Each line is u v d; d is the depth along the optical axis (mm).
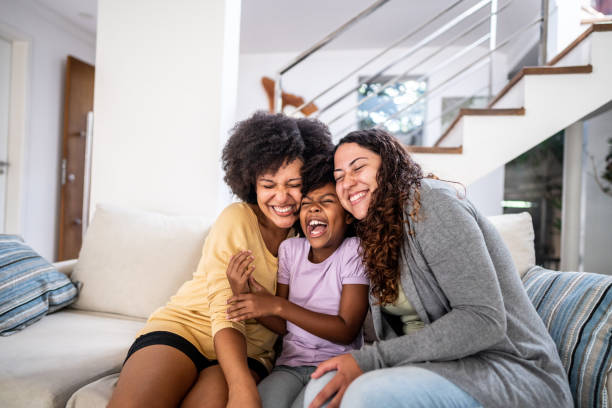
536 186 4422
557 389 883
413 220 966
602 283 1179
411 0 3721
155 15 2146
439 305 1002
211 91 2084
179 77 2119
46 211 4035
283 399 1001
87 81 4195
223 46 2072
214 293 1129
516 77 2188
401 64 4934
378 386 800
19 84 3729
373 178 1057
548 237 4387
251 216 1304
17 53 3721
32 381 1099
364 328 1371
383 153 1052
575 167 2654
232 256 1080
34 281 1581
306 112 5133
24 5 3645
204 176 2094
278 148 1210
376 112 5008
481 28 4172
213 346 1179
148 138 2158
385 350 915
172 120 2129
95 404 1024
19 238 1793
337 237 1186
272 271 1271
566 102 2049
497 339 872
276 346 1392
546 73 2051
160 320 1221
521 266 1562
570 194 2674
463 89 4742
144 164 2164
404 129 4941
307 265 1207
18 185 3734
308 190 1166
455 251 909
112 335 1464
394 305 1094
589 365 1056
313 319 1074
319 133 1338
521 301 997
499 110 2090
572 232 2674
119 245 1772
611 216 3289
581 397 1051
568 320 1170
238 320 1046
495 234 1021
